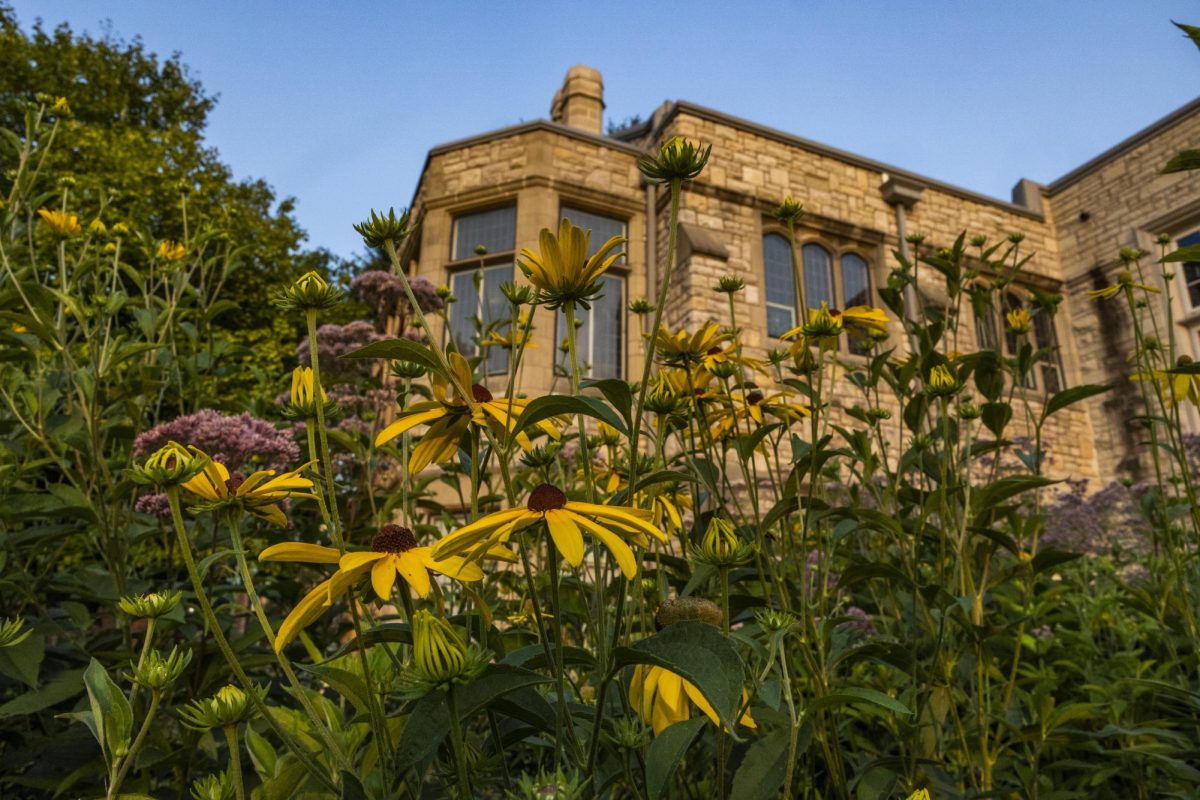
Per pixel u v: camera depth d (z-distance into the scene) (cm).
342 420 330
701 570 118
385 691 111
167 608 100
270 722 95
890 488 225
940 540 216
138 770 176
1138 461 1030
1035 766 190
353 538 285
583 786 92
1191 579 260
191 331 312
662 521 171
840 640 181
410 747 92
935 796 168
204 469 100
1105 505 391
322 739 97
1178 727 252
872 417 239
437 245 988
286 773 113
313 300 106
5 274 270
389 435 117
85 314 253
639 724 124
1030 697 204
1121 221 1110
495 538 95
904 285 241
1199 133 1027
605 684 98
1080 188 1180
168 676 97
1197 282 1027
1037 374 1094
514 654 111
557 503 99
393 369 148
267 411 381
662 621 117
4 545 207
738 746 159
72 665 211
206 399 317
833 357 206
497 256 963
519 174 970
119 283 312
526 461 155
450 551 93
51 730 210
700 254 900
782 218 191
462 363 120
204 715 92
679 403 179
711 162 975
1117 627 281
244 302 1179
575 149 999
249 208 1320
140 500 227
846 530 180
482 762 117
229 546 230
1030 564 201
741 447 176
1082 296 1148
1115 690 235
